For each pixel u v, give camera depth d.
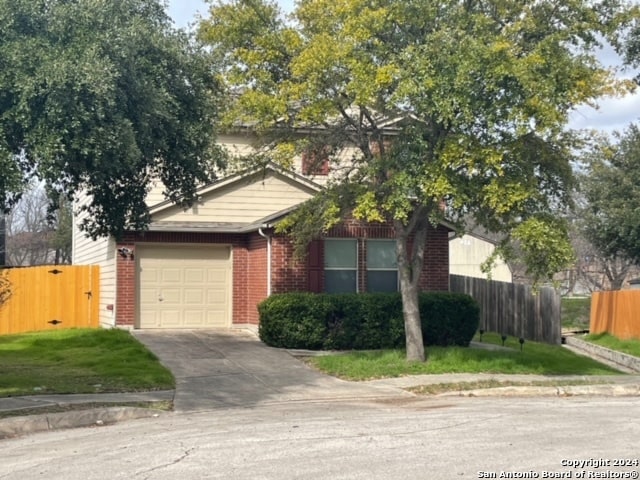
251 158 18.73
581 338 25.95
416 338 18.73
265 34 17.14
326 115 17.20
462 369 18.12
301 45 17.06
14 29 11.98
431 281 22.94
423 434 10.48
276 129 18.41
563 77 15.84
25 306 24.73
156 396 14.51
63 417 12.12
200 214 23.25
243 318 23.53
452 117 15.49
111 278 23.30
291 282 21.89
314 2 16.98
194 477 8.19
